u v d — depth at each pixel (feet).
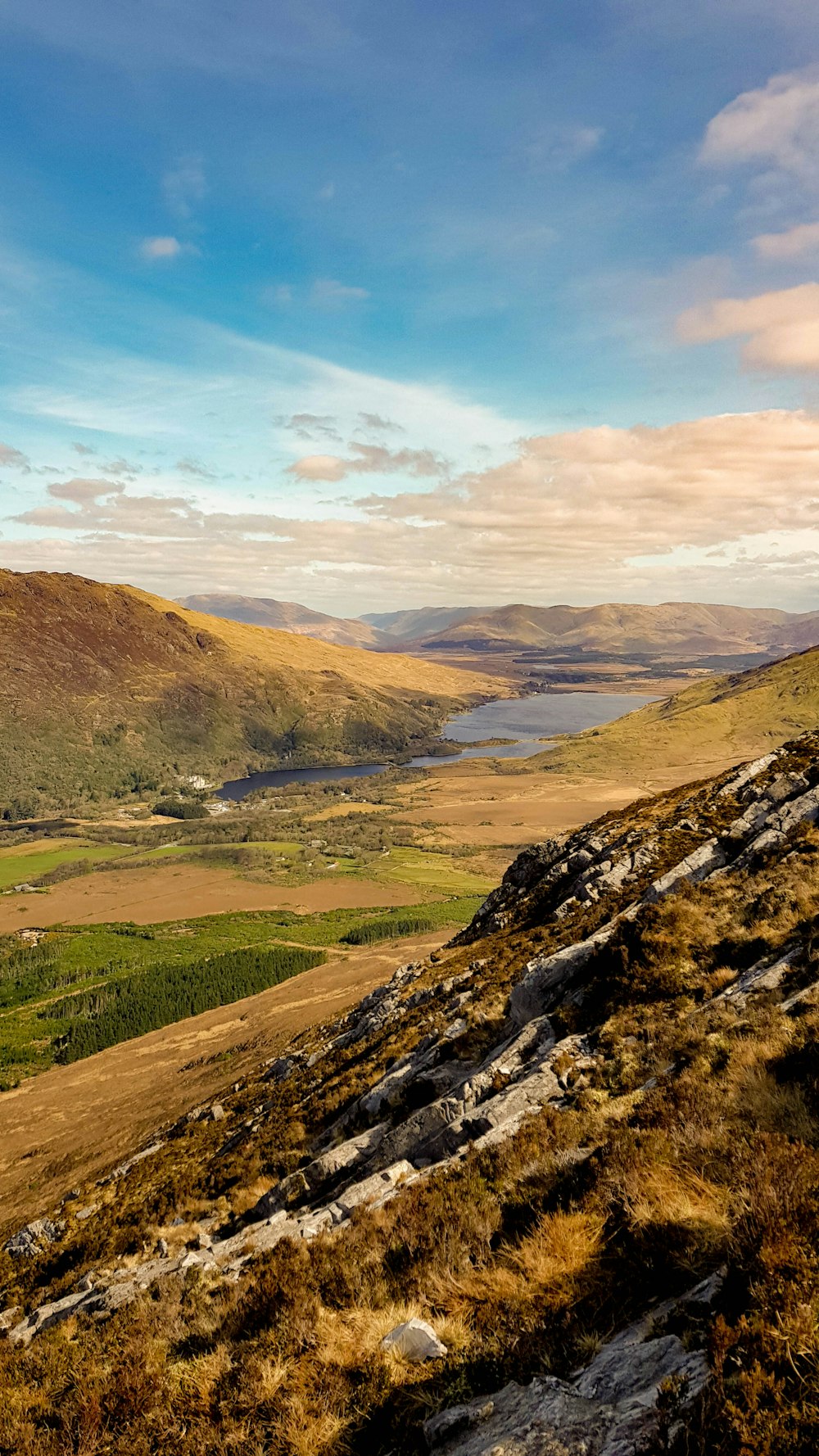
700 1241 23.99
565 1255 27.71
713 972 60.23
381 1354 26.20
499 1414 20.33
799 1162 24.72
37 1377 41.55
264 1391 27.09
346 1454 22.65
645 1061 49.32
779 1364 15.87
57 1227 109.50
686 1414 15.96
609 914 101.09
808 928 59.16
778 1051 37.27
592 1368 20.61
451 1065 78.07
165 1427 28.43
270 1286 37.22
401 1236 37.47
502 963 110.22
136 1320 44.09
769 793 114.83
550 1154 40.19
